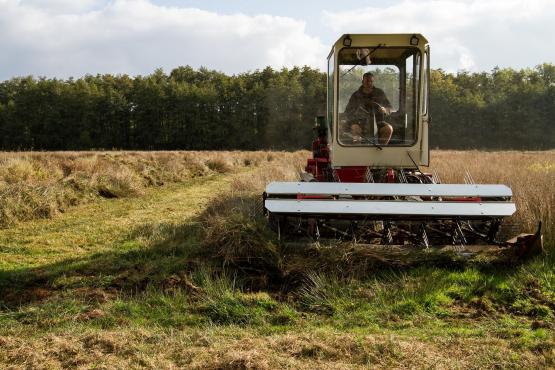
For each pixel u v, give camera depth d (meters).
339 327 4.92
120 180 13.85
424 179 7.62
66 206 11.30
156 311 5.30
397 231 6.88
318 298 5.50
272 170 14.95
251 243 6.40
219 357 4.08
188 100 85.94
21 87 90.00
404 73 7.66
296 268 6.09
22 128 82.56
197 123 85.69
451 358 4.10
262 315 5.16
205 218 9.23
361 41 7.52
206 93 86.31
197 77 106.62
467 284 5.80
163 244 7.61
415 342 4.39
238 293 5.56
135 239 8.20
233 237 6.51
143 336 4.60
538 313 5.20
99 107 84.31
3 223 9.32
